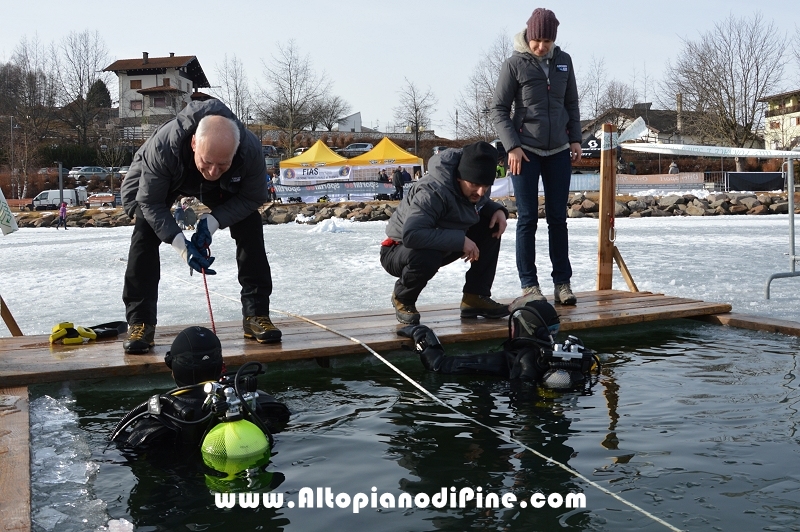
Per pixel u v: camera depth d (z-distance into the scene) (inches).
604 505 99.7
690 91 1939.0
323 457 120.6
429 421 138.8
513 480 109.3
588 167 1540.4
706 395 152.6
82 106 2664.9
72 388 165.0
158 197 168.6
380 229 869.8
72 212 1306.6
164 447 127.6
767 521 94.0
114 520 97.3
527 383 163.9
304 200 1343.5
